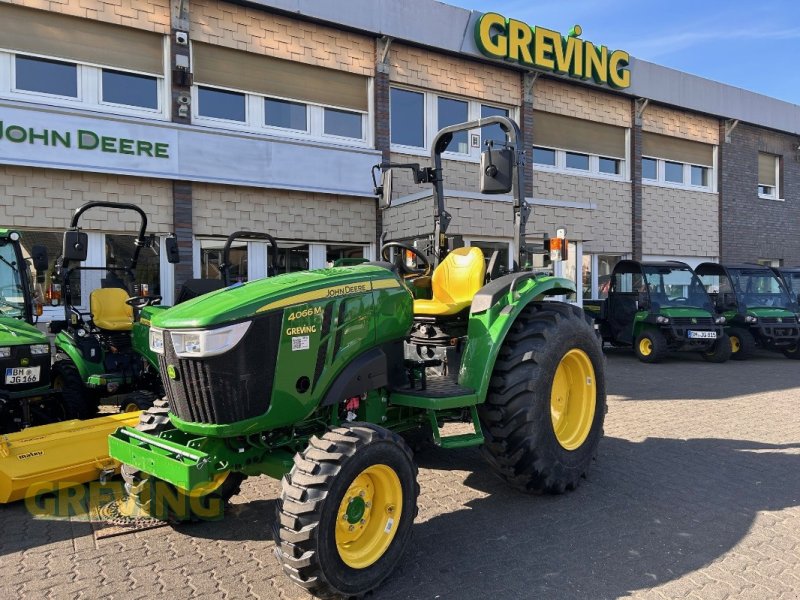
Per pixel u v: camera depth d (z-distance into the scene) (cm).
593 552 354
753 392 839
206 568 339
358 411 380
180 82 945
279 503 294
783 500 435
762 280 1284
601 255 1512
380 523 320
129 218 928
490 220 1107
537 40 1280
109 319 659
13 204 848
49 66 873
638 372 1032
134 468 376
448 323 464
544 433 412
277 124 1063
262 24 1019
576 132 1433
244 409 310
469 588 315
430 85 1200
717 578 325
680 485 464
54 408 612
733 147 1731
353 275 365
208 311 307
